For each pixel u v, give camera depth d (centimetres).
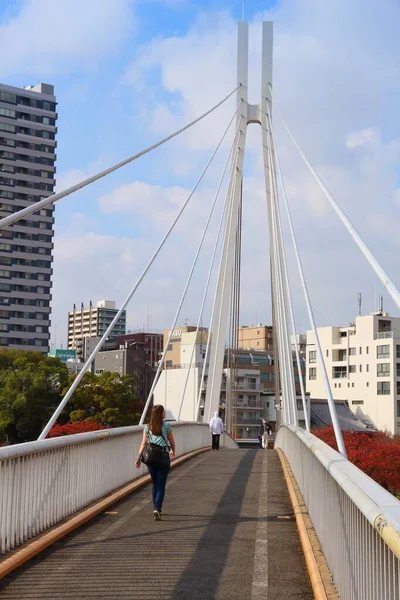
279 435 2878
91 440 1112
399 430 8456
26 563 756
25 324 11838
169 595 646
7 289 11756
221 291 3488
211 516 1062
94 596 639
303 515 1003
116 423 6988
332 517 672
